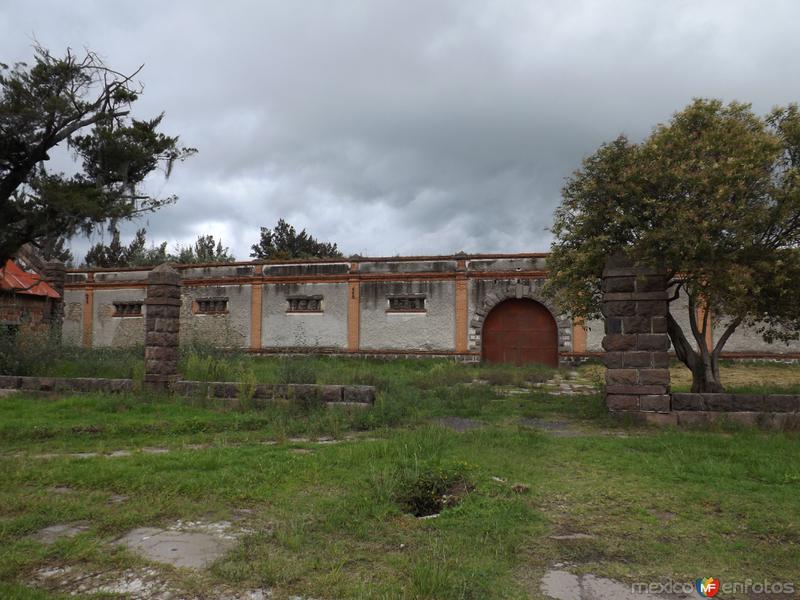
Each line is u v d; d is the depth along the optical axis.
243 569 3.57
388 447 6.86
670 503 4.93
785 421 8.40
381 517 4.53
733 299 8.58
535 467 6.09
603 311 9.63
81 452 7.39
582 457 6.56
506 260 22.92
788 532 4.23
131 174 14.97
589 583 3.43
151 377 11.46
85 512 4.73
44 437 8.30
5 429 8.42
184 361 14.34
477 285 23.06
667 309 9.76
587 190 9.26
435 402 11.16
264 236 46.44
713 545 4.02
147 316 11.61
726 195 8.13
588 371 19.58
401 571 3.56
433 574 3.34
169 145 15.01
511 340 23.00
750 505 4.81
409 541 4.07
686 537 4.19
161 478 5.71
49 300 23.56
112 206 13.67
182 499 5.12
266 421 9.40
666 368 8.97
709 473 5.79
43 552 3.87
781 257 8.37
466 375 17.03
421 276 23.61
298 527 4.30
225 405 10.58
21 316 21.70
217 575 3.53
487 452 6.70
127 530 4.40
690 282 9.10
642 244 8.69
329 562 3.70
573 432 8.44
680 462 6.25
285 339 25.09
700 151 8.60
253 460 6.52
